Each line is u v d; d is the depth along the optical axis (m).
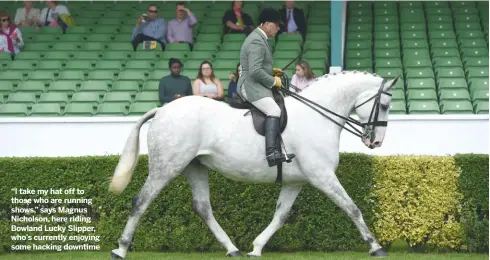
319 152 12.38
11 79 21.34
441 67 21.09
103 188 13.81
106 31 24.28
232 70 21.14
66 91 20.47
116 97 19.44
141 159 13.79
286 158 12.15
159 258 12.64
